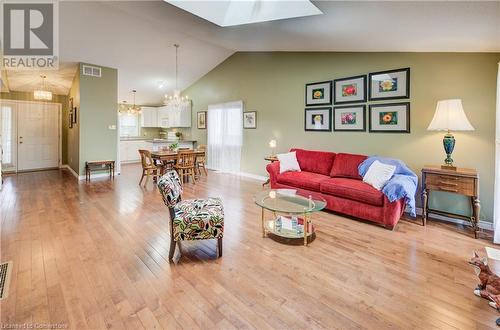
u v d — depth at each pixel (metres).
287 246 2.68
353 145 4.41
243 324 1.61
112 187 5.27
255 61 6.10
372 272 2.20
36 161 7.61
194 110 8.23
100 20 4.49
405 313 1.71
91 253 2.48
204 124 7.87
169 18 3.89
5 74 5.82
